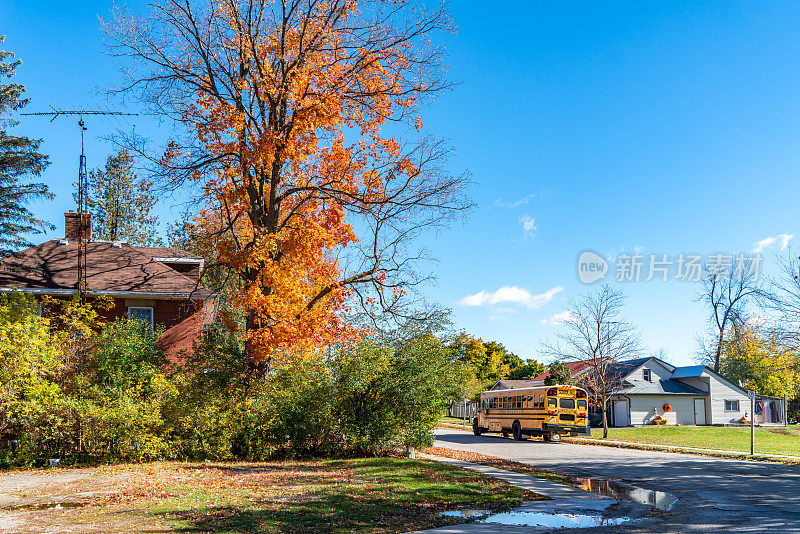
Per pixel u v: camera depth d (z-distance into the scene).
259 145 22.83
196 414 18.83
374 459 19.00
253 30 24.67
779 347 28.73
